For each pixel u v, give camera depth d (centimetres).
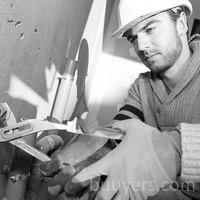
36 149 44
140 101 112
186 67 89
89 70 143
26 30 52
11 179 47
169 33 86
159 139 50
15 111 59
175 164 48
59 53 83
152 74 106
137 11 83
